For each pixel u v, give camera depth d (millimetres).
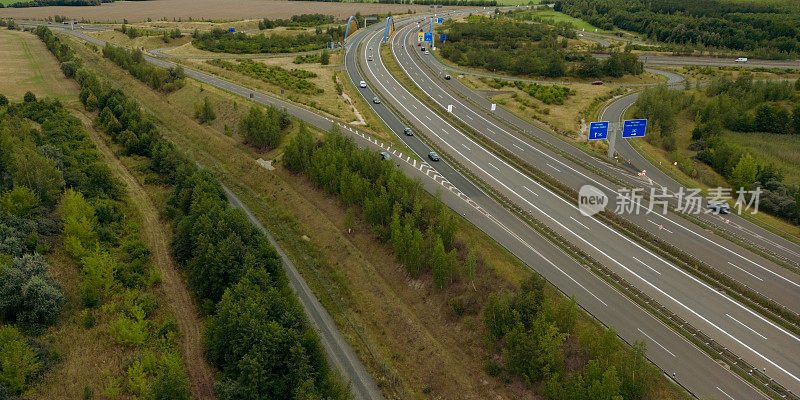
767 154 126938
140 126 119312
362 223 92375
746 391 55781
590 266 76438
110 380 52844
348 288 77375
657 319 66500
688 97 160500
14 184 78250
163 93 158625
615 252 80812
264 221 93938
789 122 142250
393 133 132000
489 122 142000
